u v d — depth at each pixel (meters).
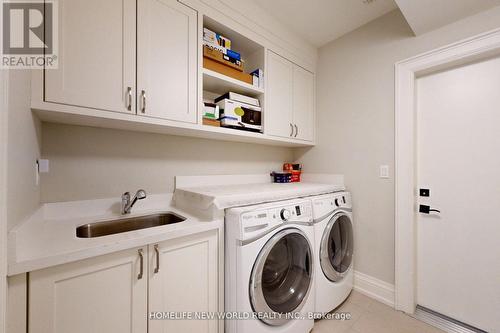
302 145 2.40
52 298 0.76
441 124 1.65
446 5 1.33
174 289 1.06
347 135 2.10
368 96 1.95
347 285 1.80
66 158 1.27
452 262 1.59
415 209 1.74
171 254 1.05
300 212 1.43
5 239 0.62
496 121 1.42
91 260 0.84
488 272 1.45
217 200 1.22
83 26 1.02
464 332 1.46
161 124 1.27
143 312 0.96
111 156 1.43
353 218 2.05
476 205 1.50
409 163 1.69
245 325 1.12
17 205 0.75
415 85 1.76
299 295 1.38
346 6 1.75
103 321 0.87
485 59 1.46
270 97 1.88
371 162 1.92
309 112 2.28
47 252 0.76
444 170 1.64
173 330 1.05
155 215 1.48
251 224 1.17
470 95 1.53
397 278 1.73
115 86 1.11
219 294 1.22
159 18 1.25
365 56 1.97
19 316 0.70
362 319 1.60
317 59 2.37
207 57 1.50
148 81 1.21
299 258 1.45
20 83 0.77
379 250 1.86
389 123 1.81
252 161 2.24
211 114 1.56
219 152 1.99
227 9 1.56
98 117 1.08
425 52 1.61
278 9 1.78
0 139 0.58
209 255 1.19
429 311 1.68
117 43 1.11
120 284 0.91
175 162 1.71
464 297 1.54
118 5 1.12
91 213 1.34
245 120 1.75
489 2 1.31
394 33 1.78
